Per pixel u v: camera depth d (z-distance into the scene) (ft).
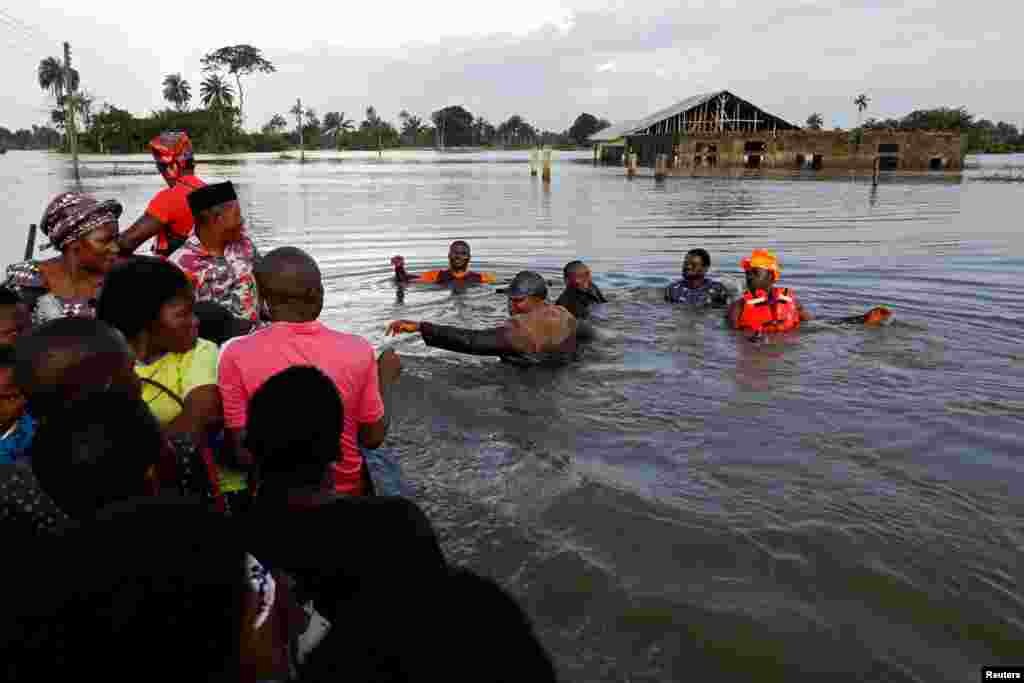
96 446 5.54
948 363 21.33
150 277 9.07
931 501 13.03
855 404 18.04
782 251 45.01
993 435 16.01
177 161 15.42
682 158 193.16
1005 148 393.91
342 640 6.09
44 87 417.49
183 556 4.50
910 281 34.47
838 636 9.50
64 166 192.13
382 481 12.46
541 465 14.62
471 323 26.96
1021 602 10.19
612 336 24.62
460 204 81.71
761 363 21.40
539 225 60.39
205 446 9.38
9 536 6.73
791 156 185.88
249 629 5.39
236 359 9.27
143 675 4.26
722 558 11.23
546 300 21.68
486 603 5.81
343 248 46.91
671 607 10.03
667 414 17.51
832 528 12.09
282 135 473.26
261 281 9.25
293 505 7.10
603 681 8.77
